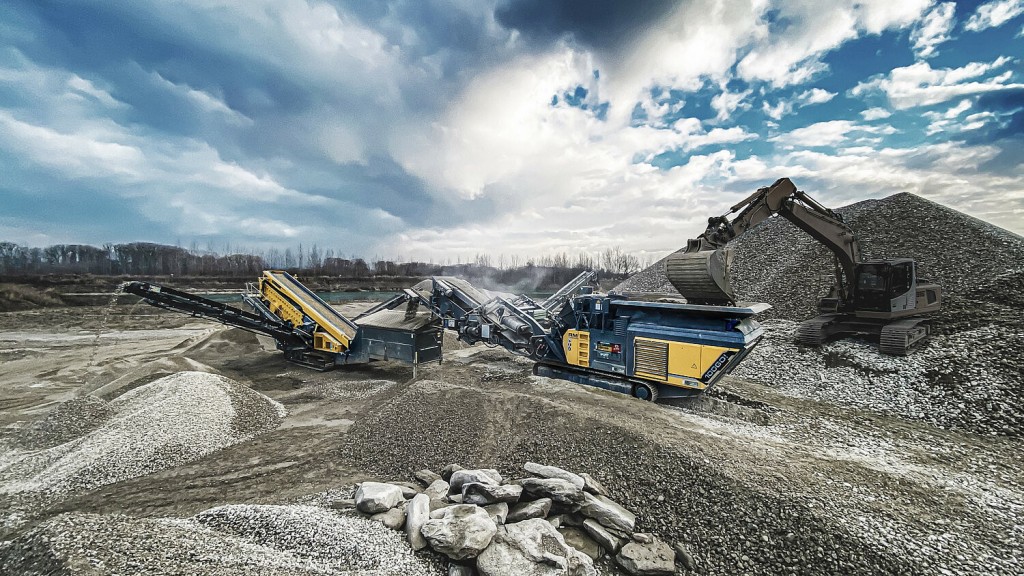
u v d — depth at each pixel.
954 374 10.00
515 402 7.98
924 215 20.56
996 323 11.78
